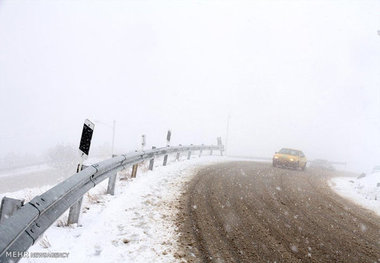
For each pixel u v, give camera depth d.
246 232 6.01
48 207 4.01
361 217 8.39
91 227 5.25
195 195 8.38
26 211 3.54
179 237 5.39
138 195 7.54
